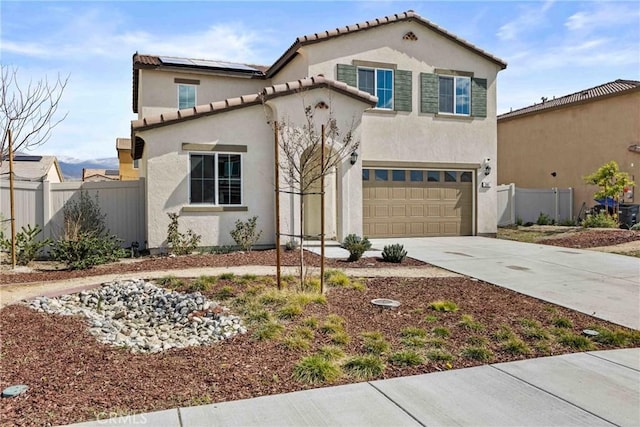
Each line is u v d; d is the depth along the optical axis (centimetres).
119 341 628
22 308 735
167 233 1329
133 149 1501
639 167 2011
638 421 416
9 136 1016
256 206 1426
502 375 523
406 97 1719
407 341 620
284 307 728
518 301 851
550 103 2550
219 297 811
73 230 1198
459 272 1092
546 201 2289
